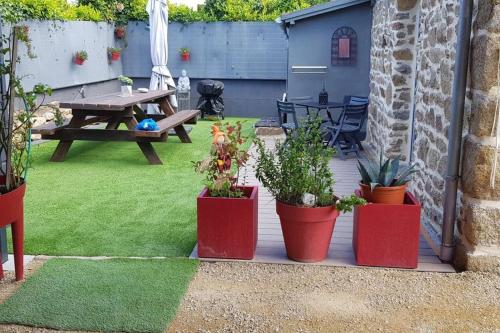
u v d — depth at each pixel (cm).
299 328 270
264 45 1151
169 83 964
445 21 396
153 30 939
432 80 433
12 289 307
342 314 284
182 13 1152
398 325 273
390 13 638
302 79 889
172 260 352
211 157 365
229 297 303
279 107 753
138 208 480
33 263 347
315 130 362
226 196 360
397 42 606
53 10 882
